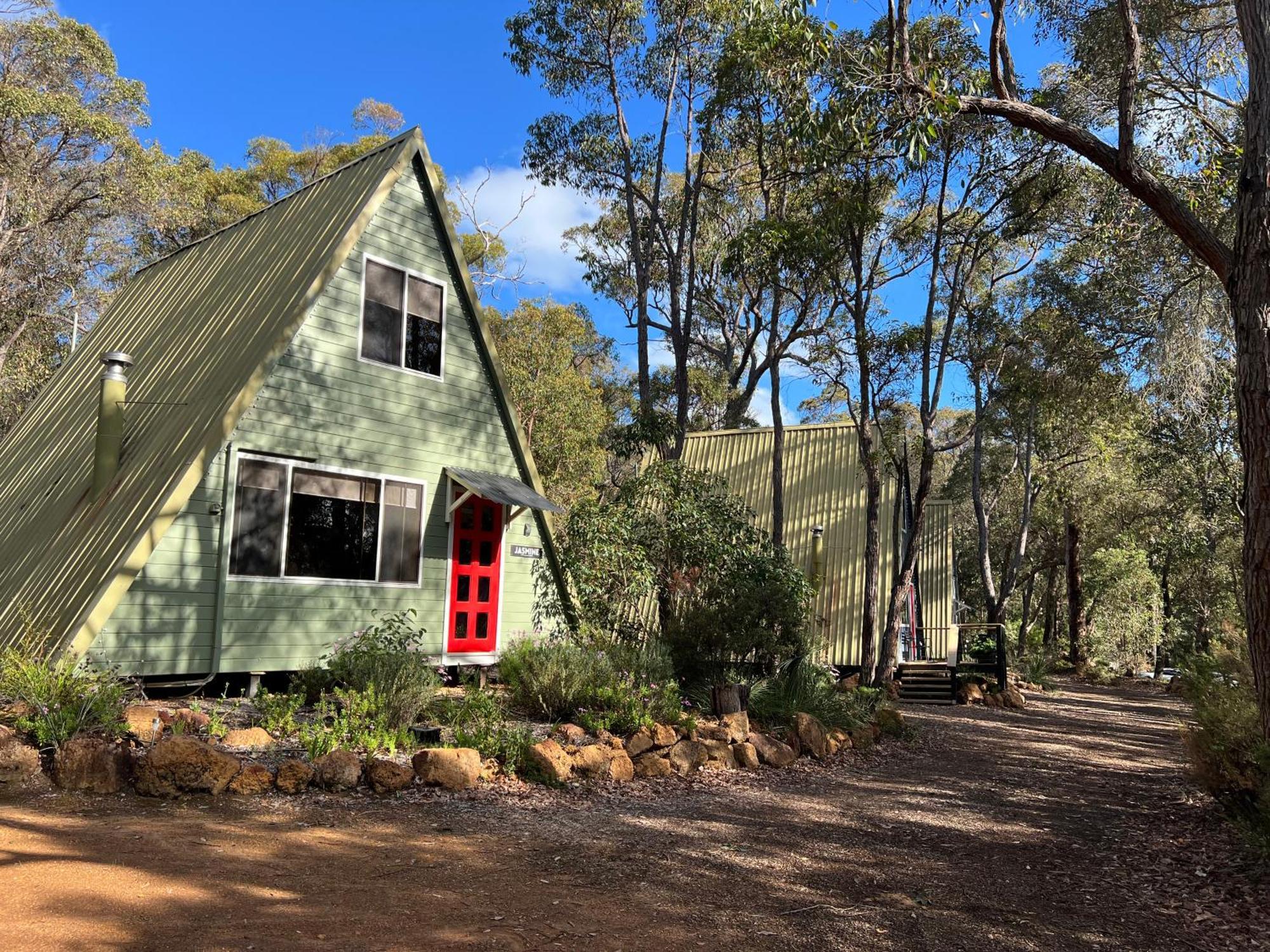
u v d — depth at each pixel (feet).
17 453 46.91
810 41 36.24
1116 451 95.14
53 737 22.38
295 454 38.11
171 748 21.79
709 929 16.30
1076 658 125.39
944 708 65.67
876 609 60.23
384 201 42.68
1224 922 18.53
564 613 50.29
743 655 43.47
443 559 44.57
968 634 101.55
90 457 39.52
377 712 28.68
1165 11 44.75
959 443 58.18
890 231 61.41
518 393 93.30
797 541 79.87
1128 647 125.80
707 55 67.21
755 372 89.04
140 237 102.78
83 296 94.68
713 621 42.88
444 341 45.65
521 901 16.83
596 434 100.73
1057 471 112.27
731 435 89.35
